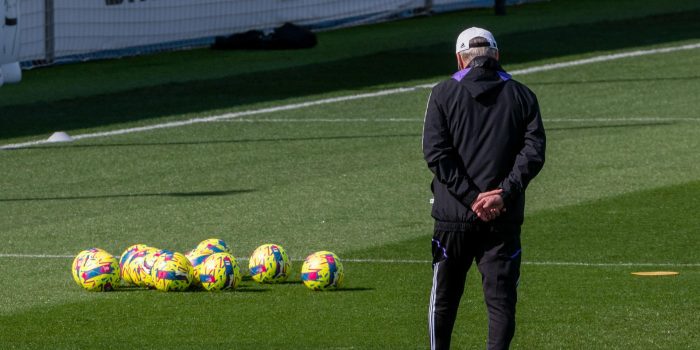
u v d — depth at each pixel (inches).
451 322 950.4
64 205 1792.6
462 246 925.2
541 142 913.5
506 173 918.4
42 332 1118.4
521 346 1053.2
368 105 2674.7
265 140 2300.7
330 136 2324.1
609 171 1920.5
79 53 3469.5
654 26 3747.5
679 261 1375.5
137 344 1071.6
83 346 1067.3
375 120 2491.4
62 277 1358.3
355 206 1732.3
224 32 3742.6
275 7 3850.9
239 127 2450.8
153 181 1957.4
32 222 1681.8
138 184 1936.5
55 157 2190.0
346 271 1360.7
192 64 3366.1
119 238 1576.0
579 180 1857.8
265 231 1592.0
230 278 1266.0
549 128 2319.1
